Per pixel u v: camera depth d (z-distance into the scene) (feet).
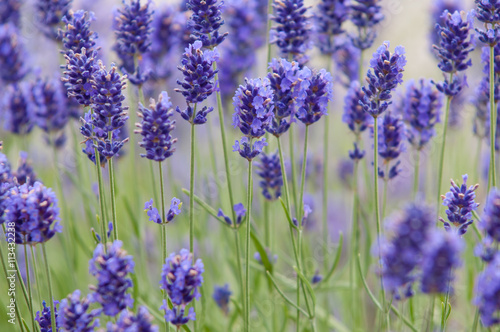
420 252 2.25
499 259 2.35
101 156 2.67
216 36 2.73
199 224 3.24
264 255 2.85
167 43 3.17
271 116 2.59
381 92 2.64
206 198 3.24
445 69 2.74
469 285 2.98
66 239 3.18
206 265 3.18
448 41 2.72
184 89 2.60
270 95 2.57
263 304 3.18
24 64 3.22
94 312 2.46
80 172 3.23
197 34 2.73
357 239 3.00
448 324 3.16
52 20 3.10
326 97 2.64
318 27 3.06
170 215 2.60
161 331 3.00
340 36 3.18
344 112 2.93
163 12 3.16
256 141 2.61
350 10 3.03
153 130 2.54
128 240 3.20
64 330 2.48
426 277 2.26
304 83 2.62
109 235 2.64
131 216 3.05
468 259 3.10
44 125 3.10
